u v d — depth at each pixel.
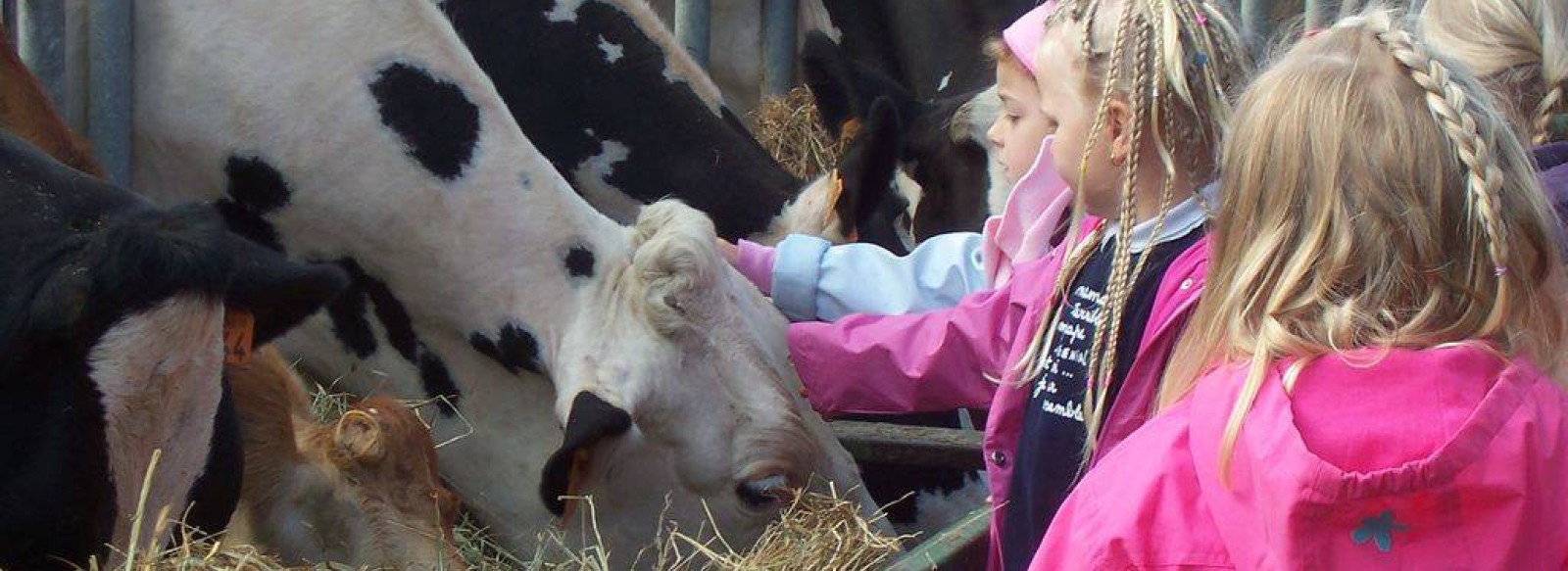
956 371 3.03
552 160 4.84
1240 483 1.79
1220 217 1.97
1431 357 1.78
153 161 3.87
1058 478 2.62
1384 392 1.77
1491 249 1.79
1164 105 2.46
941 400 3.08
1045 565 1.95
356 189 3.73
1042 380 2.66
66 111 3.88
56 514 2.40
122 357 2.39
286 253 3.87
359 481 3.00
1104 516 1.90
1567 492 1.79
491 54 4.89
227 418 2.70
